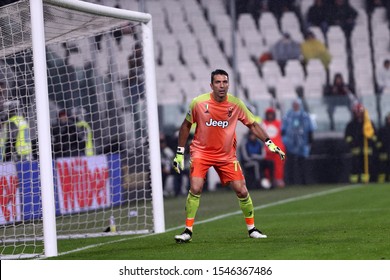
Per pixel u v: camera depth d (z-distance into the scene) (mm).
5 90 47781
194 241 34469
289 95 96500
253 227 34906
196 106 33438
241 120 33844
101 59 68812
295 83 96812
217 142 33719
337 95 93438
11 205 41688
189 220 34219
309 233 35844
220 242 33438
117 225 43906
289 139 85750
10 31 37875
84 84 66250
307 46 97562
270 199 65812
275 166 83375
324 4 98875
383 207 50344
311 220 43750
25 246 37594
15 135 45125
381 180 84188
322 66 97375
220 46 97812
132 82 72000
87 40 66500
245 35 98375
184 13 98250
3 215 43594
